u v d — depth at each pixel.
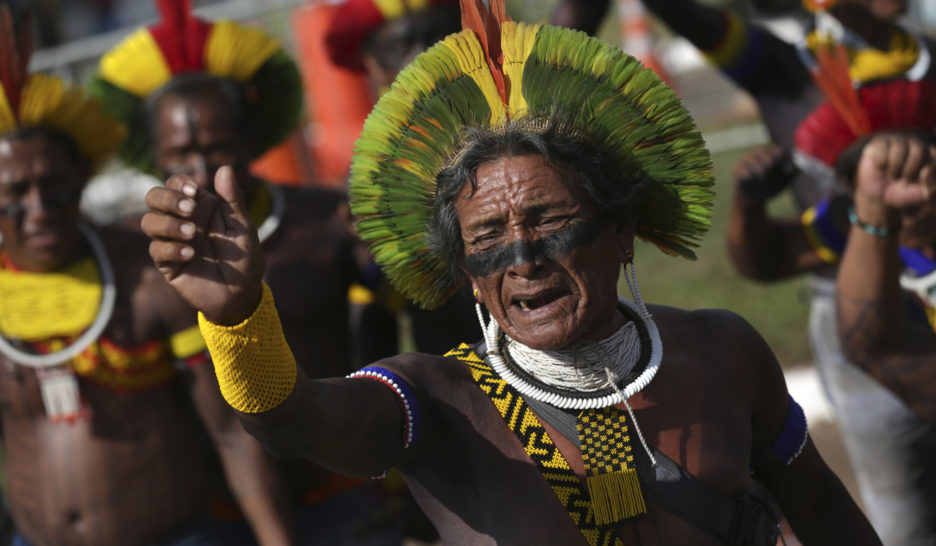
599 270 7.91
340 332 14.93
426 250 8.55
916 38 14.46
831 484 9.70
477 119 8.05
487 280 7.90
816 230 15.81
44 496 13.74
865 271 12.50
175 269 7.01
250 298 7.07
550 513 7.92
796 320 27.05
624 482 7.95
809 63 15.65
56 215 13.45
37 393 13.61
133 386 13.61
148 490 13.72
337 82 37.03
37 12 45.94
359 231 8.55
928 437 15.59
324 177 37.78
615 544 7.93
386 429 7.92
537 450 8.06
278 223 14.70
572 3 17.92
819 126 15.17
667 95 8.07
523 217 7.73
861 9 14.34
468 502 8.09
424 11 15.99
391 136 8.21
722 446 8.30
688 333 8.84
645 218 8.61
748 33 15.76
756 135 44.00
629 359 8.30
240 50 15.18
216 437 13.62
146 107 14.97
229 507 14.30
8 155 13.30
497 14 8.23
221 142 14.45
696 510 8.02
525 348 8.25
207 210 7.02
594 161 7.94
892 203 11.93
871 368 13.28
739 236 16.25
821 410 23.05
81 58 40.28
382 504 14.99
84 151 14.21
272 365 7.17
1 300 13.59
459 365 8.44
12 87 13.44
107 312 13.51
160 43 14.90
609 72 8.00
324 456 7.66
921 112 13.57
